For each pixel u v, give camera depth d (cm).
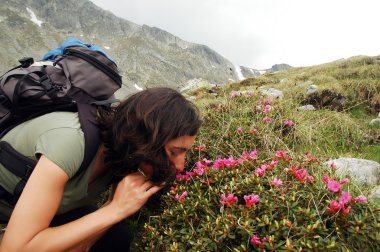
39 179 79
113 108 97
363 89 343
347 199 104
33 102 88
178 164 92
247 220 101
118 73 98
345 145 225
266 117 206
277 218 107
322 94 328
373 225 100
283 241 94
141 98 86
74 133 83
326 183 115
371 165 169
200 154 169
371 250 102
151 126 83
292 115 234
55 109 89
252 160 141
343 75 491
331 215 104
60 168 80
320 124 240
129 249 126
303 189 116
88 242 103
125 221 151
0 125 93
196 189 128
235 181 126
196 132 90
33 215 78
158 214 139
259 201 110
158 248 114
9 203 93
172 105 86
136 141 84
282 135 213
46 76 90
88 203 112
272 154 163
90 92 91
